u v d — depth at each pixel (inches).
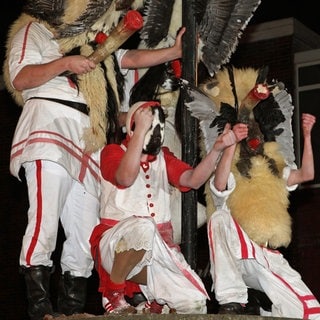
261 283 270.7
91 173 279.7
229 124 269.7
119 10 287.0
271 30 633.0
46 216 270.5
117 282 251.9
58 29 283.9
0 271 652.7
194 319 234.4
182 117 281.7
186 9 285.4
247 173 277.4
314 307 270.2
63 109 276.8
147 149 263.1
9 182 664.4
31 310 267.7
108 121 281.6
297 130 623.5
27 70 272.5
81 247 280.4
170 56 288.5
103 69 283.7
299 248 601.3
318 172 617.3
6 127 675.4
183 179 266.8
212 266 263.6
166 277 252.5
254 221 272.2
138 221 250.4
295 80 631.2
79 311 280.7
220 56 289.3
